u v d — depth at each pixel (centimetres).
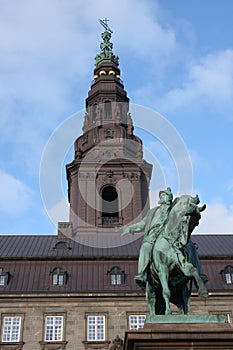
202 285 1096
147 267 1196
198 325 1023
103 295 4162
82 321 4078
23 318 4075
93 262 4481
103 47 6862
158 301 1196
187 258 1193
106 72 6600
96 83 6519
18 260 4478
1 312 4091
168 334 985
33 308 4116
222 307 4094
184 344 976
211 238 5094
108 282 4291
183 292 1183
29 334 4016
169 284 1177
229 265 4416
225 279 4300
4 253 4628
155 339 980
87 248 4738
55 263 4466
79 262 4475
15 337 4006
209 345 976
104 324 4072
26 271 4391
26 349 3956
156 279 1173
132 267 4450
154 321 1043
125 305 4141
